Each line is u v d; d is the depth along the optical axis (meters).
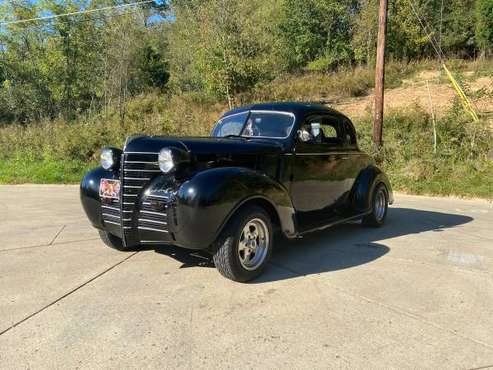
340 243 6.14
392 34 26.23
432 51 27.58
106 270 4.91
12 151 17.25
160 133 16.89
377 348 3.26
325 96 21.88
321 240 6.32
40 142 17.22
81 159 16.14
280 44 27.52
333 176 6.17
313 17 29.97
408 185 11.55
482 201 10.16
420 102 18.16
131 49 28.58
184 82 26.58
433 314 3.83
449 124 13.21
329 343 3.32
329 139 6.30
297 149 5.50
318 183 5.89
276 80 24.03
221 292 4.27
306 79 24.59
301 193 5.63
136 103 22.55
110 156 4.88
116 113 20.36
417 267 5.07
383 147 13.12
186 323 3.62
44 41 29.84
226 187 4.23
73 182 13.95
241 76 20.06
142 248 5.73
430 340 3.38
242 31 21.59
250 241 4.56
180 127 17.23
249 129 5.76
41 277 4.70
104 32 28.17
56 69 28.89
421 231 6.93
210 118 18.19
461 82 16.09
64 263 5.17
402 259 5.38
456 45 29.06
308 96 21.75
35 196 10.85
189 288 4.37
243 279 4.50
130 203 4.54
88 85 28.89
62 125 18.75
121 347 3.25
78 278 4.66
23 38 29.75
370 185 6.74
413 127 14.20
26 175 14.48
